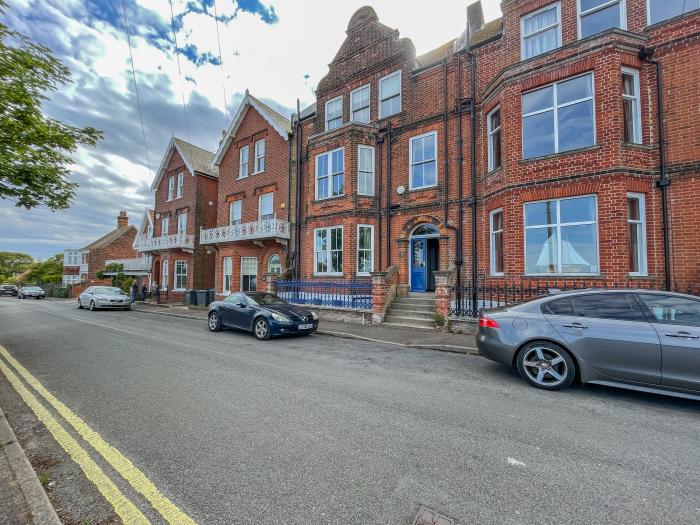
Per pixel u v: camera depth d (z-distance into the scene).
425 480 2.84
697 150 8.40
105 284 35.50
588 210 8.92
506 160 10.13
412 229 13.69
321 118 17.11
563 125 9.39
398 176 14.22
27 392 5.03
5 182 7.80
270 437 3.60
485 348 5.77
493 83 11.00
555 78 9.45
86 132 8.47
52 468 3.05
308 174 16.41
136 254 41.94
